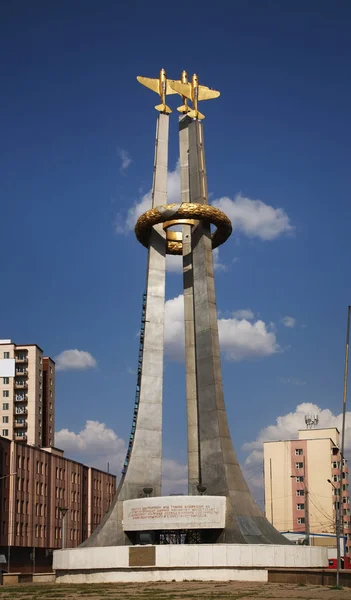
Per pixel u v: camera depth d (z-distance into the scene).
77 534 103.81
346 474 116.25
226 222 57.62
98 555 47.69
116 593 35.53
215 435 52.03
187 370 59.09
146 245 60.94
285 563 47.12
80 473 107.81
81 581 48.00
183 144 62.66
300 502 109.50
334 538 98.56
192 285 60.59
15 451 85.00
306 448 111.12
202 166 59.72
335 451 111.62
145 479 52.91
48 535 92.88
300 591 33.66
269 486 111.31
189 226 61.97
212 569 45.72
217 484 50.81
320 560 49.59
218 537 49.38
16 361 118.88
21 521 85.00
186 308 60.50
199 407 53.53
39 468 92.12
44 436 121.81
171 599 30.81
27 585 45.25
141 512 49.78
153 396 54.94
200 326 55.28
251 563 46.09
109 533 50.72
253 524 49.31
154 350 56.00
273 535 49.56
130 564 46.62
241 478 51.47
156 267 58.06
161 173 60.56
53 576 58.47
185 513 48.81
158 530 50.94
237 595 32.09
